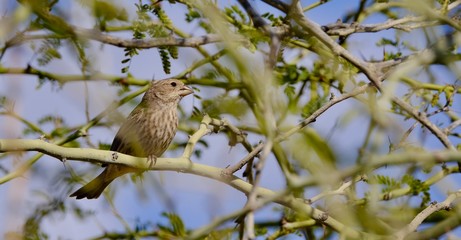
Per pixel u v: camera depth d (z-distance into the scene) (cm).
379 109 804
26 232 1118
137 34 1067
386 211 1109
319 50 1255
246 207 645
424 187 1237
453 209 997
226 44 702
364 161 706
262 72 712
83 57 867
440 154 662
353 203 1026
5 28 708
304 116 1231
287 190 650
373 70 940
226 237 1012
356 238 1013
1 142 952
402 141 958
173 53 1096
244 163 1034
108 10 836
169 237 1298
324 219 1037
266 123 678
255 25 858
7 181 1100
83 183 1277
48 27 861
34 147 973
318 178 650
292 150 796
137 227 1329
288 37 948
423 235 807
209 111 1141
